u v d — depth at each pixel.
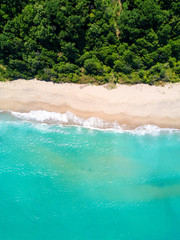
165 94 43.81
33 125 44.47
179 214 34.31
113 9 43.59
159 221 33.69
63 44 44.25
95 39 43.88
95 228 33.19
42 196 36.31
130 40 44.25
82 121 43.75
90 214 34.44
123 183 37.25
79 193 36.44
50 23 42.59
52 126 44.09
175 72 44.72
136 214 34.31
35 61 44.69
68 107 44.88
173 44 43.06
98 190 36.66
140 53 44.28
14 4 42.28
